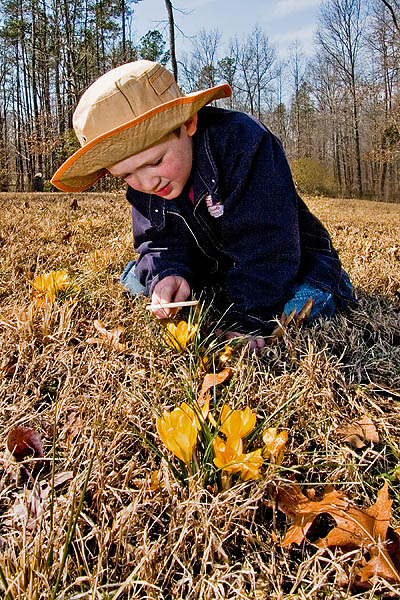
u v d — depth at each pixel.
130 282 2.26
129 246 3.23
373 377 1.55
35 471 1.14
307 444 1.20
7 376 1.53
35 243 3.52
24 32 32.75
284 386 1.39
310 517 0.92
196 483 0.97
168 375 1.49
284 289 1.80
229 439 1.01
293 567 0.90
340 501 0.94
